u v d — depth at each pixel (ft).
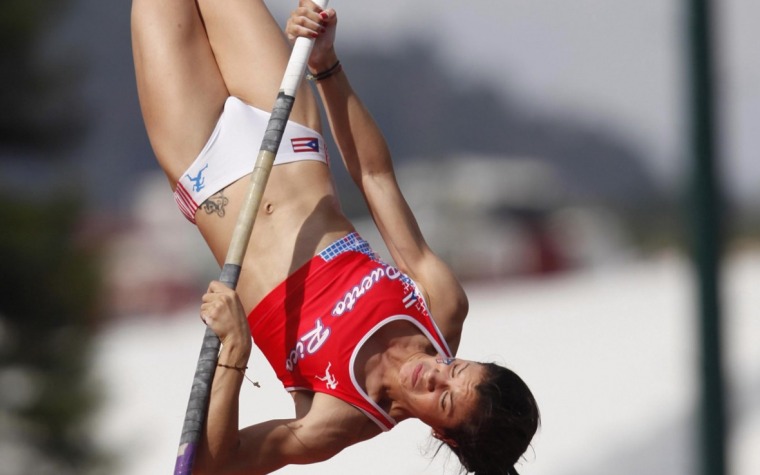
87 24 131.64
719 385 87.56
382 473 112.47
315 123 55.47
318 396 51.24
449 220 285.43
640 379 146.92
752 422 119.55
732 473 88.28
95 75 131.23
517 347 167.02
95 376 126.00
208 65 55.98
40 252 120.67
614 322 181.78
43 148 127.24
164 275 253.44
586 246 302.66
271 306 52.08
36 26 122.93
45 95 125.29
